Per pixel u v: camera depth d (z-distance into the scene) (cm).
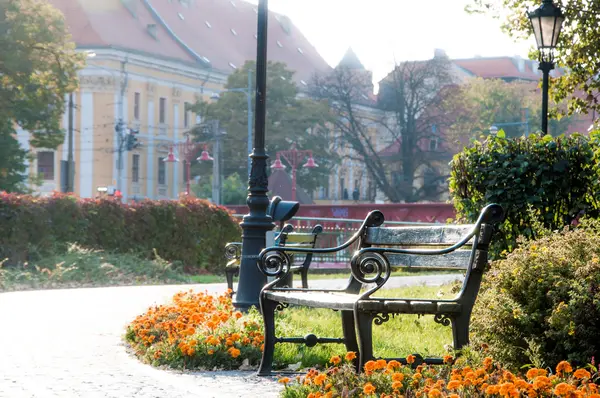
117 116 7925
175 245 2488
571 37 1786
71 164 5312
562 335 633
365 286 1625
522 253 696
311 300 630
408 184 8244
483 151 1106
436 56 8375
